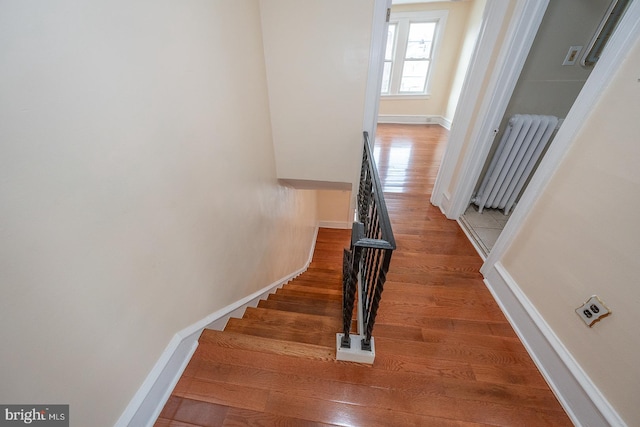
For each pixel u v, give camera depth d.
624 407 0.83
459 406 1.01
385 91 5.60
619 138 0.90
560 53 1.80
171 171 0.94
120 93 0.70
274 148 2.31
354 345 1.14
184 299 1.09
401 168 3.48
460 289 1.64
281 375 1.08
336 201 4.59
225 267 1.45
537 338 1.20
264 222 2.12
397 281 1.70
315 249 4.28
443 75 5.25
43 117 0.52
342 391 1.04
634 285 0.82
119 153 0.71
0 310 0.48
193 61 1.03
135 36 0.74
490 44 1.80
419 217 2.41
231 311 1.53
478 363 1.18
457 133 2.23
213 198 1.27
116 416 0.78
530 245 1.31
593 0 1.62
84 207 0.63
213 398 1.00
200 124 1.11
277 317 1.58
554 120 1.90
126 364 0.81
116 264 0.73
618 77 0.91
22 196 0.50
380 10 1.68
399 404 1.01
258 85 1.81
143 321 0.86
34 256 0.53
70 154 0.58
